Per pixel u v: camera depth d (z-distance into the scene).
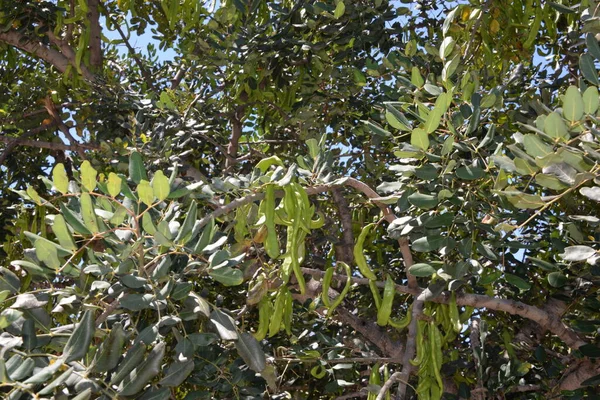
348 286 2.78
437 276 2.87
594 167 1.95
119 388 1.84
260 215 2.60
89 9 5.42
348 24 4.16
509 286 3.45
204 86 4.88
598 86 2.19
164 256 2.07
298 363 3.63
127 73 5.55
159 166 3.78
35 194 2.09
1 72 5.97
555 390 3.22
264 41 4.20
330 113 4.43
